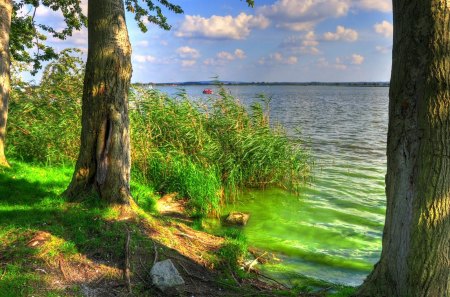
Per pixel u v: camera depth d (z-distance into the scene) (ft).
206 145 39.93
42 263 17.44
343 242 27.86
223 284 19.03
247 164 40.96
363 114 151.64
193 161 38.37
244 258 23.53
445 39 12.07
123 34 23.58
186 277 18.90
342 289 19.36
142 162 37.78
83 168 23.95
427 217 12.80
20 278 16.01
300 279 21.76
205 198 33.37
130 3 50.29
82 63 46.83
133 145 38.04
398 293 13.75
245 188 41.55
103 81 23.13
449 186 12.60
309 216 33.60
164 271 17.85
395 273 13.87
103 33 23.00
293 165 42.47
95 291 16.44
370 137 86.17
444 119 12.34
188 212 32.58
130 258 18.74
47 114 41.96
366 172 51.62
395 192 13.82
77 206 22.84
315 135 88.63
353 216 33.68
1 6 34.19
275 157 41.81
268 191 41.06
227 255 22.33
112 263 18.43
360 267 23.80
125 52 23.61
